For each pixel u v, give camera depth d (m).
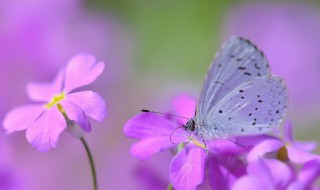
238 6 0.27
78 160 0.22
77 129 0.17
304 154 0.16
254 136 0.17
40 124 0.17
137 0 0.27
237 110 0.17
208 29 0.27
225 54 0.16
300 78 0.26
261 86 0.17
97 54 0.24
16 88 0.23
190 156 0.16
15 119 0.17
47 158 0.22
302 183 0.16
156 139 0.17
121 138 0.23
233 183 0.16
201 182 0.16
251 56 0.16
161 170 0.19
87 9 0.25
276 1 0.27
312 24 0.26
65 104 0.17
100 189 0.22
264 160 0.16
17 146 0.22
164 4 0.27
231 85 0.17
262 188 0.15
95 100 0.17
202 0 0.27
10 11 0.24
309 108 0.26
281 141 0.17
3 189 0.21
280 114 0.17
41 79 0.23
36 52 0.23
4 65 0.23
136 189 0.19
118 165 0.22
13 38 0.23
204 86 0.17
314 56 0.26
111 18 0.26
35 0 0.24
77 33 0.24
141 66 0.26
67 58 0.23
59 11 0.24
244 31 0.27
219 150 0.17
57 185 0.22
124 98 0.24
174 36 0.27
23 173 0.22
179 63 0.26
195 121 0.17
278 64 0.26
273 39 0.26
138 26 0.27
